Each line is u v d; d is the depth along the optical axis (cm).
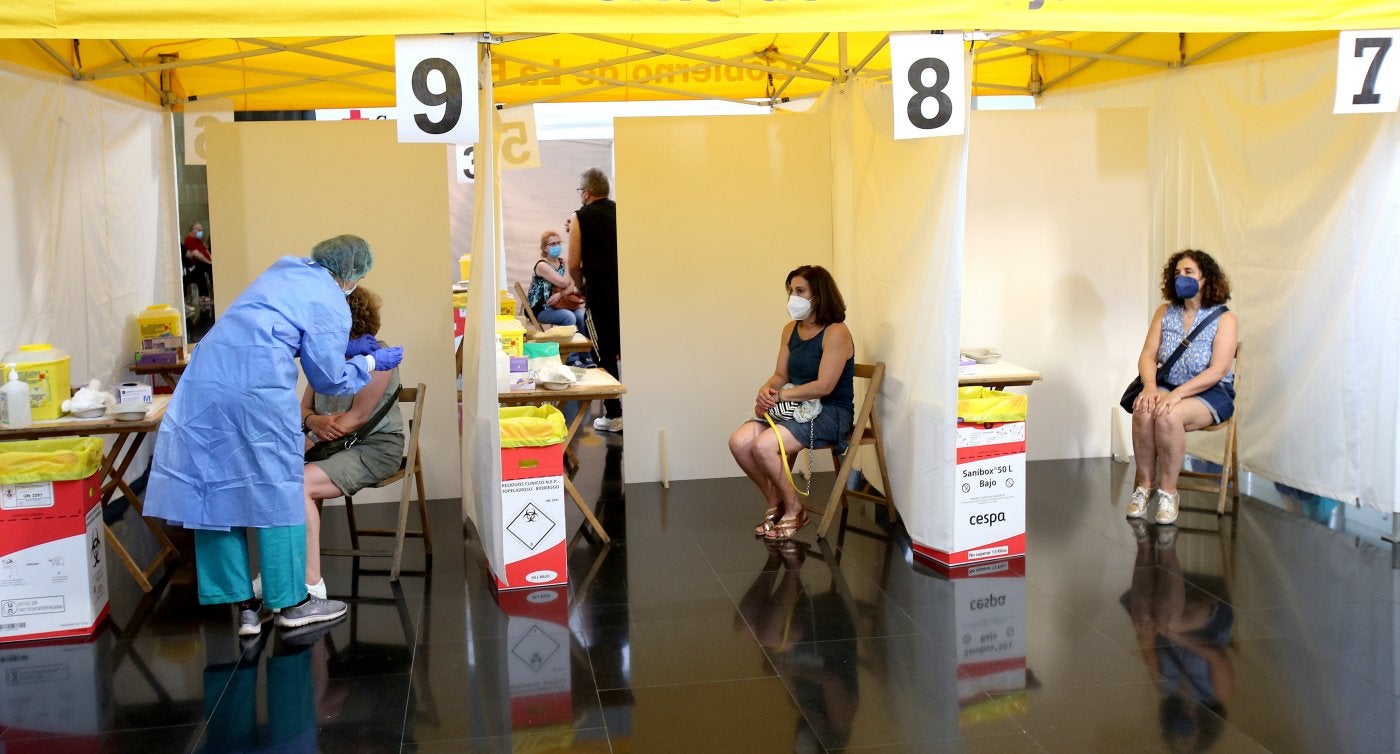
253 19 391
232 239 623
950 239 495
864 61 616
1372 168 548
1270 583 487
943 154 496
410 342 643
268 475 430
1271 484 650
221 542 441
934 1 425
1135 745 345
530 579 499
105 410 490
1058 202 695
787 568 520
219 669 414
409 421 644
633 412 686
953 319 496
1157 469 593
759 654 421
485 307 474
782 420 559
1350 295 565
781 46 785
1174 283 587
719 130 677
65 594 444
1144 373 595
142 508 523
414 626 454
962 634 436
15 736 363
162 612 473
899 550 543
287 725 369
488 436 493
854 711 372
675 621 456
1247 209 639
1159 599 470
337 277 457
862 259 618
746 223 684
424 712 377
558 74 646
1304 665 402
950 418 504
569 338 760
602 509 631
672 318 684
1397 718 361
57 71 603
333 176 627
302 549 448
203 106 823
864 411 569
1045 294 701
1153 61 693
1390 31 451
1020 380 568
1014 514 524
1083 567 512
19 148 547
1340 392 574
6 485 432
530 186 1159
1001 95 836
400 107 406
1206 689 384
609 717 371
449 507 637
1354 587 481
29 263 557
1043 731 355
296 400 436
